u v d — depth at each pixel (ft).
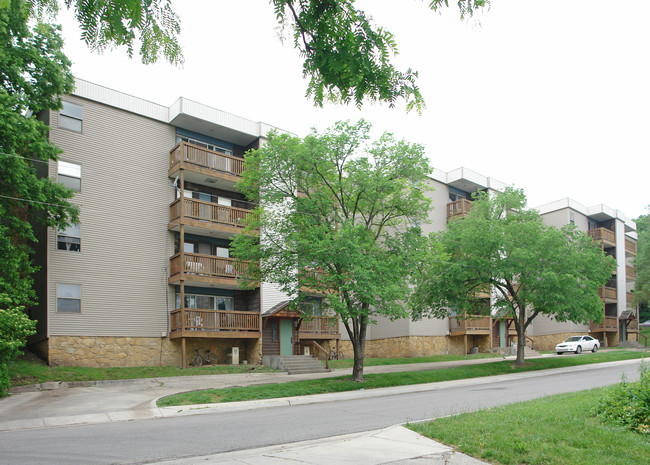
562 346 123.95
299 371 81.92
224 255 91.66
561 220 159.33
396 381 67.00
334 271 63.21
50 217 64.85
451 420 30.50
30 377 62.75
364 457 23.15
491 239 85.51
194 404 48.96
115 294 77.61
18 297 59.31
